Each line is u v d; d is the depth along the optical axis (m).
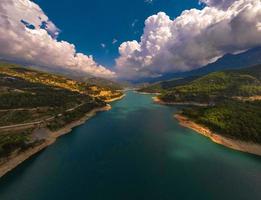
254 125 114.56
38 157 95.12
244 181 73.75
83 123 162.00
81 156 95.94
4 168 82.38
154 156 95.38
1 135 108.44
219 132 124.00
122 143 113.88
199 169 82.69
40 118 148.12
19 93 194.00
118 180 74.69
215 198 64.38
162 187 70.25
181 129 141.75
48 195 66.12
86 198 64.44
